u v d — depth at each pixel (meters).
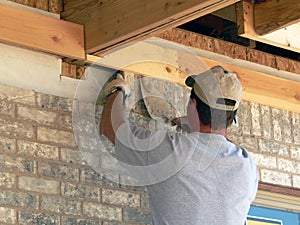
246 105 5.72
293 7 4.96
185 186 3.55
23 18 4.64
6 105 4.59
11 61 4.69
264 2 5.13
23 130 4.61
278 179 5.72
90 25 4.84
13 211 4.43
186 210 3.55
